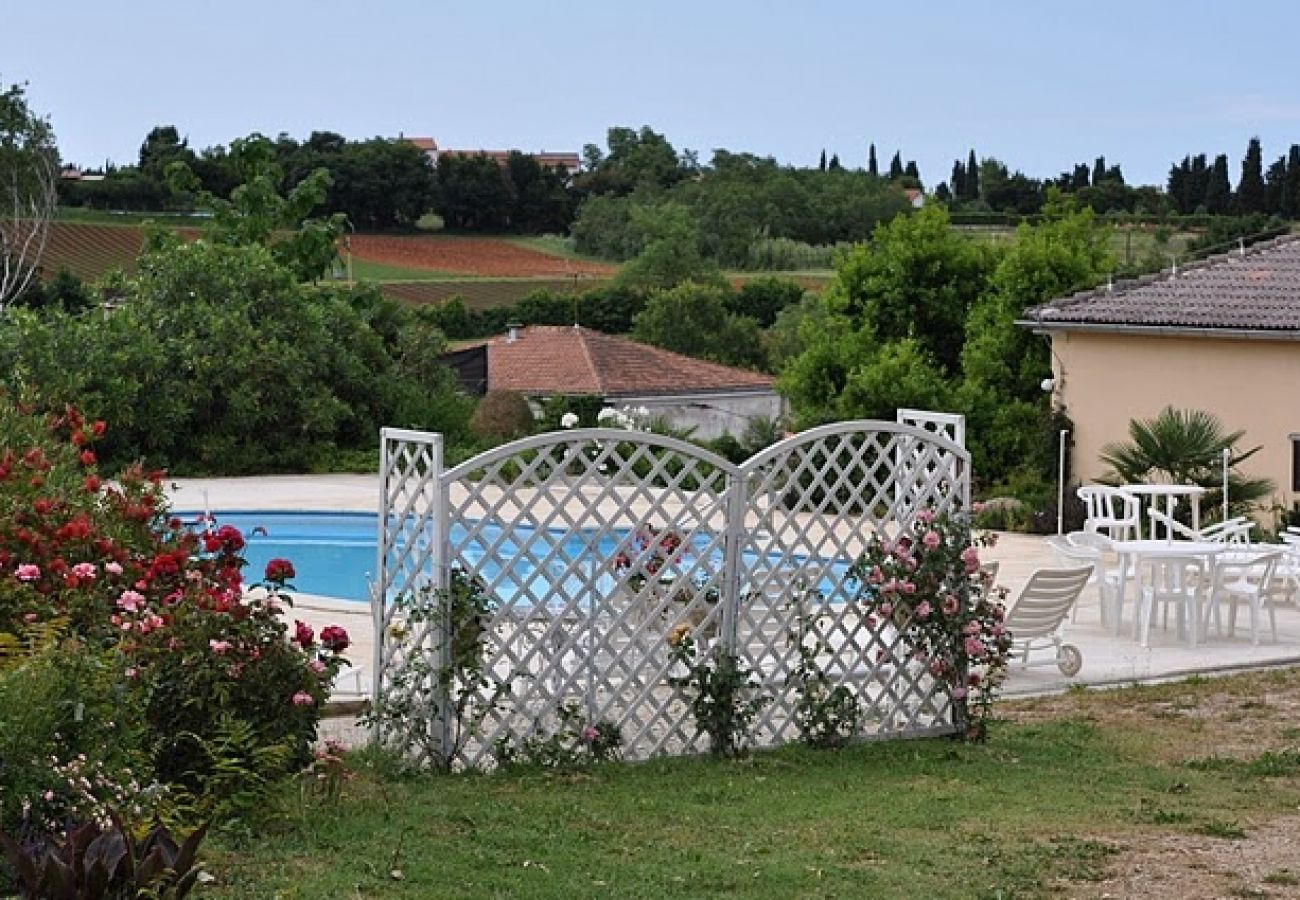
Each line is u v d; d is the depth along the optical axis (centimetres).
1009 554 2117
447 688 962
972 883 757
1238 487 2188
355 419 3105
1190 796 945
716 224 8969
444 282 7888
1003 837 844
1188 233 6538
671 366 5262
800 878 756
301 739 862
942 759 1040
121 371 2819
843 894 734
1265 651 1460
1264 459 2359
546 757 987
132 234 7275
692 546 1029
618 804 898
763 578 1050
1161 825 876
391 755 967
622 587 1012
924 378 3064
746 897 726
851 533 1086
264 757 823
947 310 3303
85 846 630
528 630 990
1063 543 1647
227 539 941
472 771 967
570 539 996
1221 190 7731
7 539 931
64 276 5819
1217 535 1884
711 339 6862
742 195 9006
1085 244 3250
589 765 993
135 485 1088
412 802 882
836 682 1081
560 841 811
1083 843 831
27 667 727
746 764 1014
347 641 901
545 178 9494
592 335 5378
